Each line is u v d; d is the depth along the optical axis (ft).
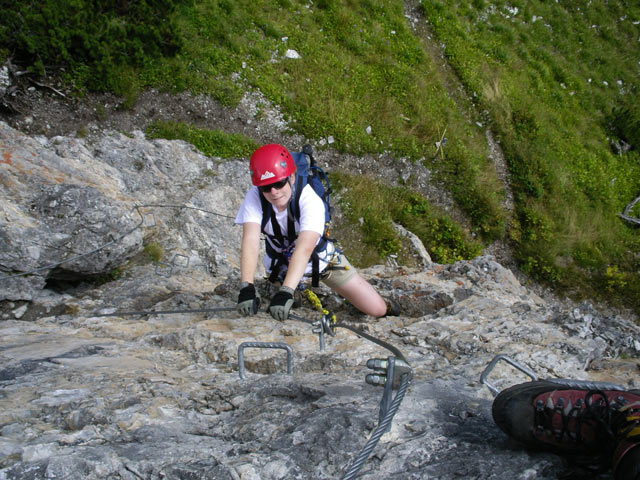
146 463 7.03
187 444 7.82
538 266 45.19
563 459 6.63
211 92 36.45
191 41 37.50
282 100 39.22
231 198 32.50
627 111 59.00
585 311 15.14
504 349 11.91
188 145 33.99
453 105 47.32
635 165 57.93
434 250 41.14
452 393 9.32
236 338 13.10
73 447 7.36
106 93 32.89
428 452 7.21
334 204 38.40
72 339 14.06
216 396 9.90
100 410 8.72
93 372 10.84
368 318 15.65
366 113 42.24
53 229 19.94
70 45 31.58
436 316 15.39
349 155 40.55
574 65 61.82
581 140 55.26
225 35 39.24
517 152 48.65
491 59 53.47
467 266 20.57
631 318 45.37
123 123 33.06
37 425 8.24
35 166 21.94
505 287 19.71
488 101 49.60
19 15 30.17
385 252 38.22
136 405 9.14
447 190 43.93
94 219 20.70
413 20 51.39
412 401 8.76
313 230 9.98
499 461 6.70
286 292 9.28
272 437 7.91
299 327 14.23
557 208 47.93
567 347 12.33
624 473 5.19
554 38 62.59
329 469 6.96
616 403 5.97
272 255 11.44
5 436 7.70
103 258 20.67
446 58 50.78
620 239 51.11
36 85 30.91
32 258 19.06
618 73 64.95
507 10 60.03
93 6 32.78
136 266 23.75
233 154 35.32
